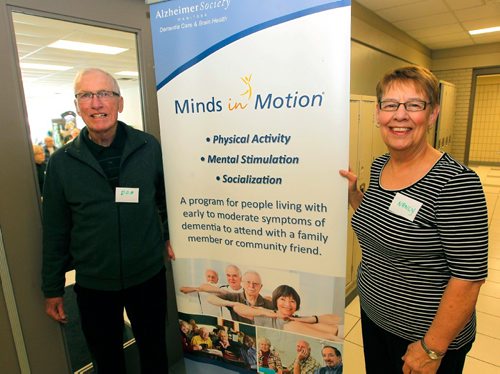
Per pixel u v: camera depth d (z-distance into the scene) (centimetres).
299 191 113
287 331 127
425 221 89
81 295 137
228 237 128
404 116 91
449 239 85
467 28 487
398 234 94
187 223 134
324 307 119
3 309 134
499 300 273
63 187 127
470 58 659
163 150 131
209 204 129
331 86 103
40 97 852
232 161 121
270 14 106
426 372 94
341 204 109
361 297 117
